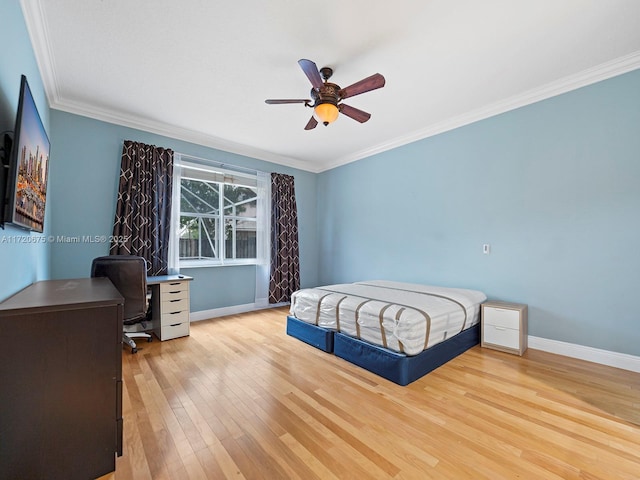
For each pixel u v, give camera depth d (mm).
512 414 1717
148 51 2162
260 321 3875
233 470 1287
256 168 4578
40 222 1924
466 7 1747
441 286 3551
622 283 2352
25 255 1736
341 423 1638
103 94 2783
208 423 1635
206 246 4098
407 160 3951
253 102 2941
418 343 2146
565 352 2621
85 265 3045
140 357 2617
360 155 4559
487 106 3051
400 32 1958
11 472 1086
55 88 2660
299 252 5156
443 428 1591
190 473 1267
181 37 2014
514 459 1355
